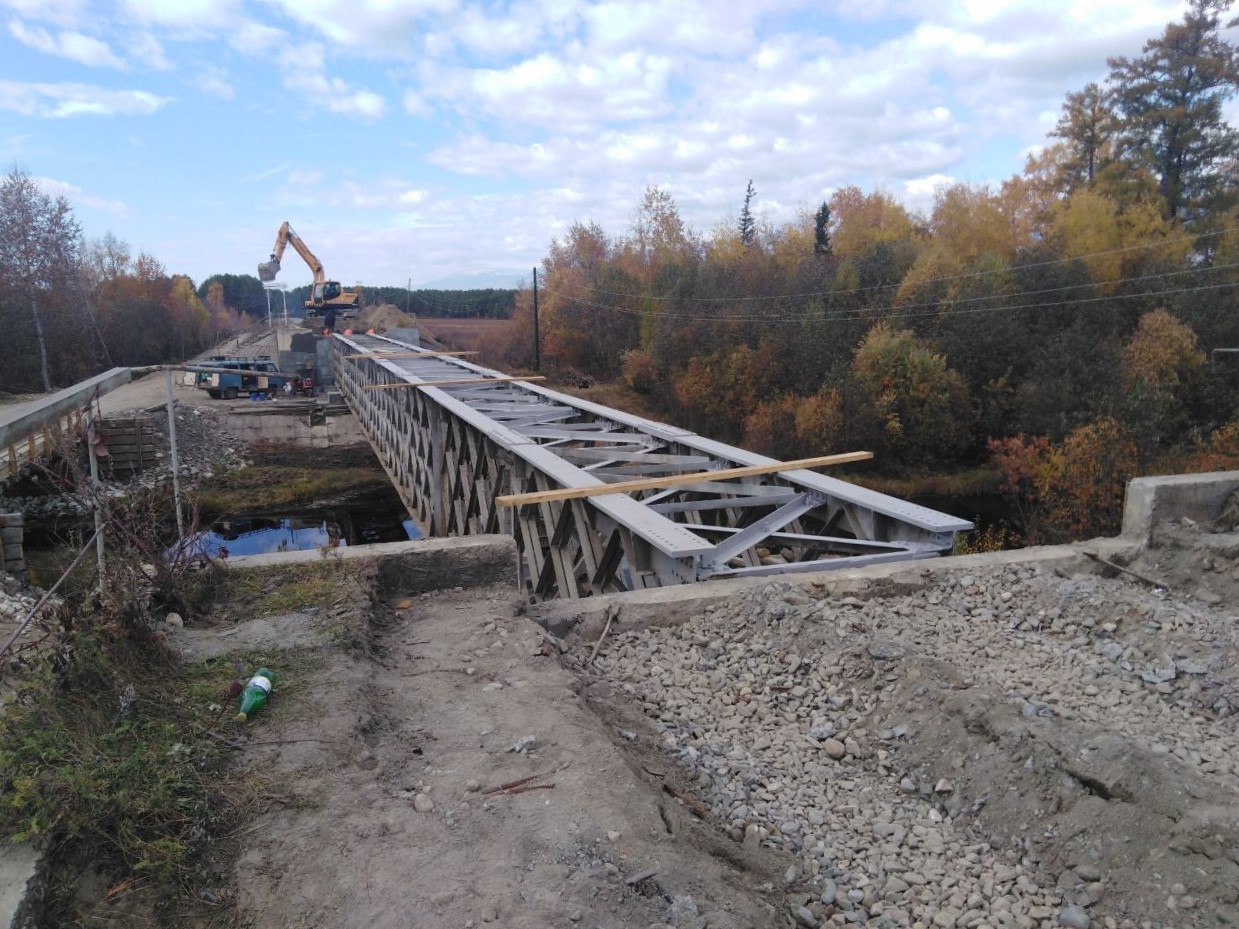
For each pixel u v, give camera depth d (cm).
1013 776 372
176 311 7125
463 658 479
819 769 415
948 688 441
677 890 280
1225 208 3666
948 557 652
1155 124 3788
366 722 388
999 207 4547
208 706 388
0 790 290
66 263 4916
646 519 698
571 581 880
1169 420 2861
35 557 1703
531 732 386
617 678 503
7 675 368
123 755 329
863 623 538
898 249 4228
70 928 257
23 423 467
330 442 3519
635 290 5409
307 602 521
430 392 1667
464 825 312
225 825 309
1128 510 677
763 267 4631
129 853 285
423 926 254
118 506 553
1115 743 360
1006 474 3003
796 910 308
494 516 1262
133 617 415
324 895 272
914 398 3316
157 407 3494
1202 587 585
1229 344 3158
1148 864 313
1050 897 319
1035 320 3475
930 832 364
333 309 4928
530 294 6050
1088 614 559
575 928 254
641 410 4559
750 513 1048
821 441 3350
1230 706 451
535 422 1405
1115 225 3631
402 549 594
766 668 506
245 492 2905
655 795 354
